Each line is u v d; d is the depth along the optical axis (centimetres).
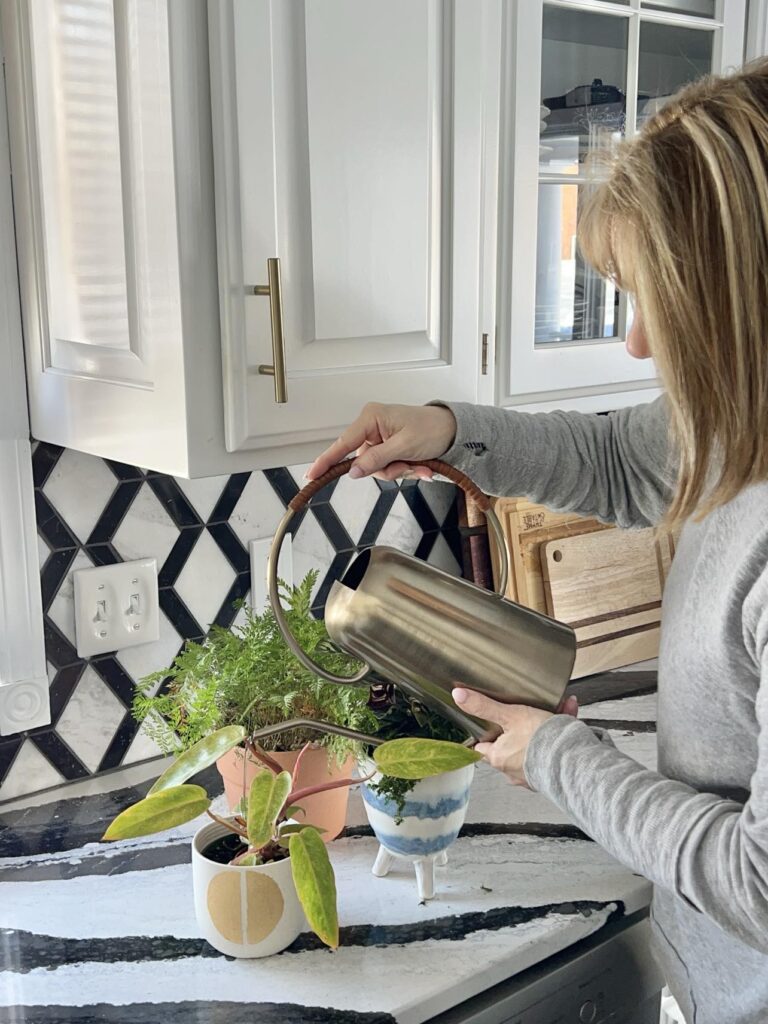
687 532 96
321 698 116
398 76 110
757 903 76
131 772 146
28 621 134
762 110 74
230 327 101
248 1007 98
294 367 107
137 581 143
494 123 122
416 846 112
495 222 125
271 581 98
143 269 104
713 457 89
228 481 150
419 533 174
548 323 136
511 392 132
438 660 97
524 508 169
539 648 98
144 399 107
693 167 75
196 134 96
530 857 124
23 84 115
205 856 107
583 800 88
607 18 133
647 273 77
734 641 85
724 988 98
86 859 125
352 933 109
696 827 82
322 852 96
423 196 115
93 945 108
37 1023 95
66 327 117
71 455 135
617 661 182
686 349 77
